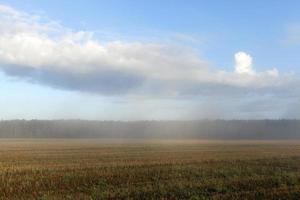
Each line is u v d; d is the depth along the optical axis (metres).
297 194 22.41
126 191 22.94
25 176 29.22
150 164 38.09
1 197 21.81
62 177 28.78
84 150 63.94
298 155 51.66
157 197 21.59
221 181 26.58
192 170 32.97
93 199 20.98
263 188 24.45
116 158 46.22
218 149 67.62
